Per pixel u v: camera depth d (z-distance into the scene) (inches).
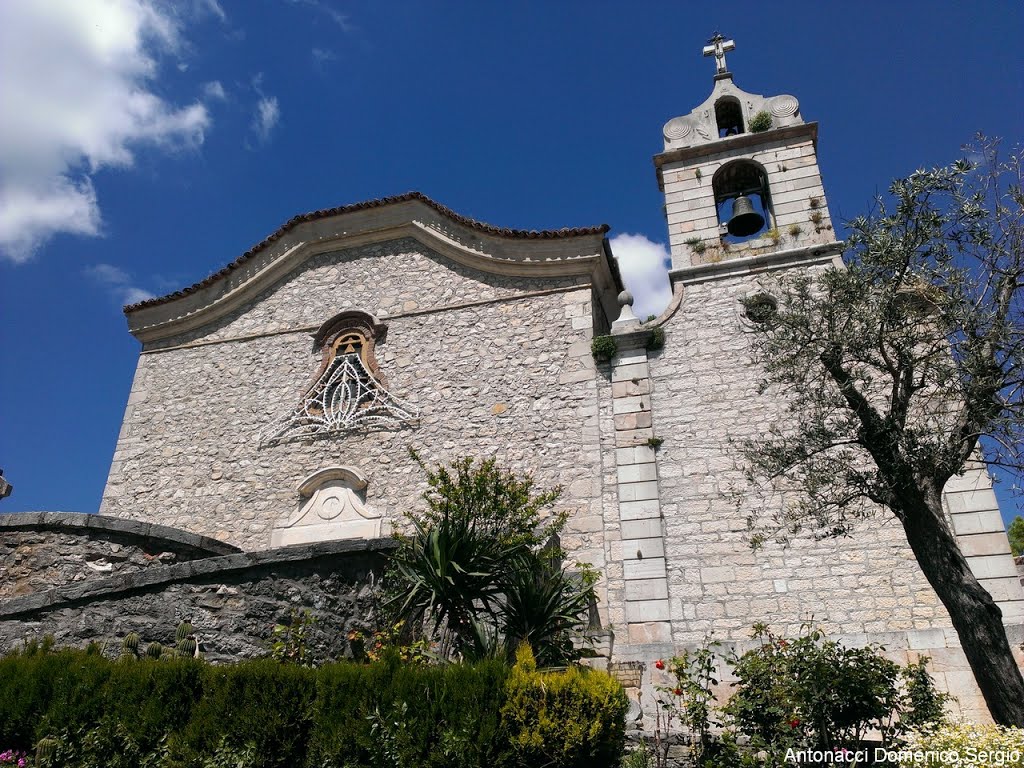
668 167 631.8
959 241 354.3
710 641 423.5
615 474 522.3
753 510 477.7
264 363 681.0
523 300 625.9
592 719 283.0
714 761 300.0
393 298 669.9
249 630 357.7
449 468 569.6
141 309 739.4
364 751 268.4
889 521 453.4
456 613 378.9
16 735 269.3
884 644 422.3
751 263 566.3
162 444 669.9
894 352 387.2
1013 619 410.6
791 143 610.9
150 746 267.9
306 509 595.5
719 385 527.2
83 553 454.0
